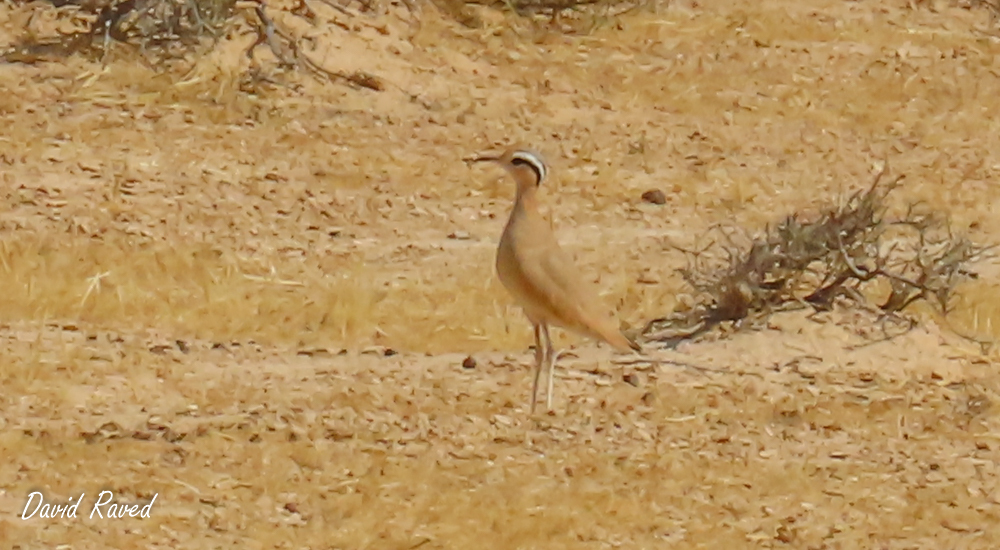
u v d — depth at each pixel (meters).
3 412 14.91
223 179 21.67
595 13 28.73
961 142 26.09
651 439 15.62
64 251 18.89
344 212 21.27
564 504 14.15
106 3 24.66
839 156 25.09
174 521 13.34
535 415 15.80
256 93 24.06
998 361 18.00
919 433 16.28
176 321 17.23
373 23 26.42
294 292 18.50
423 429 15.35
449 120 24.48
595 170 23.47
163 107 23.30
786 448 15.72
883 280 19.67
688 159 24.34
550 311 15.30
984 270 21.25
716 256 20.83
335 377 16.33
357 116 24.08
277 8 25.66
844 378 17.25
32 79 23.50
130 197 20.86
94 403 15.30
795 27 29.70
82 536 12.98
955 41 30.16
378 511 13.73
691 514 14.24
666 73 27.27
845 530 14.23
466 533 13.45
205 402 15.52
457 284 19.20
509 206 22.06
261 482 14.05
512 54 27.00
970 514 14.75
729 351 17.56
